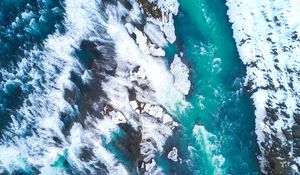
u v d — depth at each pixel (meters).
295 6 18.50
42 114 16.84
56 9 18.27
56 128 16.78
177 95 18.27
